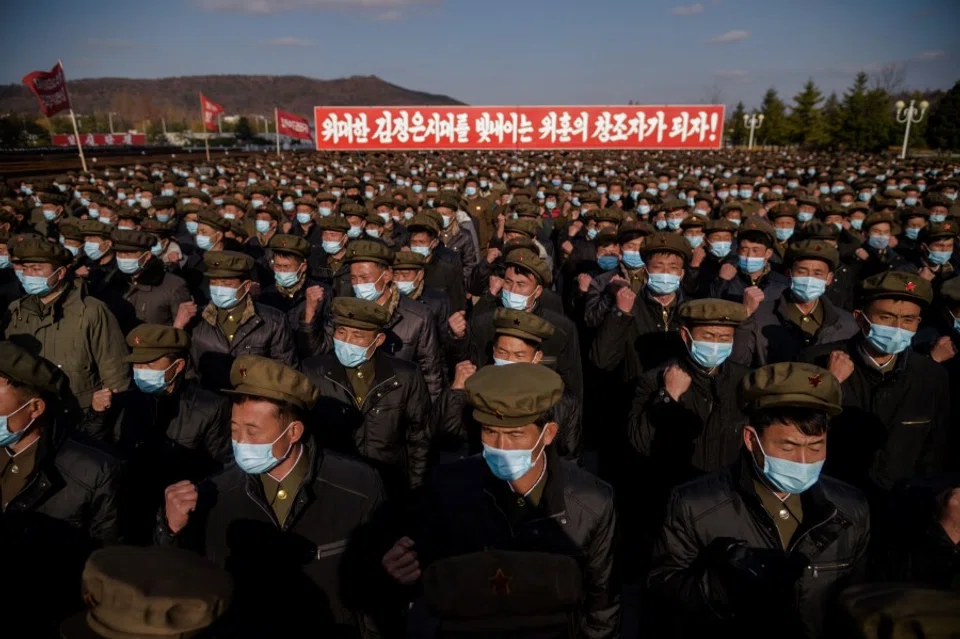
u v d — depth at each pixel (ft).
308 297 18.16
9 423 8.89
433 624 13.34
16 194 54.08
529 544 8.49
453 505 8.82
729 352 11.93
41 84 69.77
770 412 7.95
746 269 20.86
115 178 70.69
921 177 70.33
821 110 260.42
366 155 142.82
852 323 17.04
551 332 12.39
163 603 4.79
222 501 9.23
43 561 9.48
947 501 7.78
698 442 12.37
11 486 9.33
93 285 21.83
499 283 20.08
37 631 9.61
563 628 5.33
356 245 16.96
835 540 8.16
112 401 12.85
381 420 13.60
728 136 301.43
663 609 9.22
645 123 85.81
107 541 10.11
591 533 8.70
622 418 17.43
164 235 27.73
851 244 31.01
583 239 34.12
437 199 34.37
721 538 8.43
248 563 9.05
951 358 15.14
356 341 13.07
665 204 35.45
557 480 8.57
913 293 11.71
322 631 9.28
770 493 8.60
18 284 25.76
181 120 435.94
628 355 17.63
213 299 17.02
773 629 8.11
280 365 8.79
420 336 17.63
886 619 4.21
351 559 9.42
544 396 7.77
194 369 17.49
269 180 75.41
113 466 10.09
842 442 12.85
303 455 9.42
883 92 224.53
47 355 16.94
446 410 13.56
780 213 29.78
